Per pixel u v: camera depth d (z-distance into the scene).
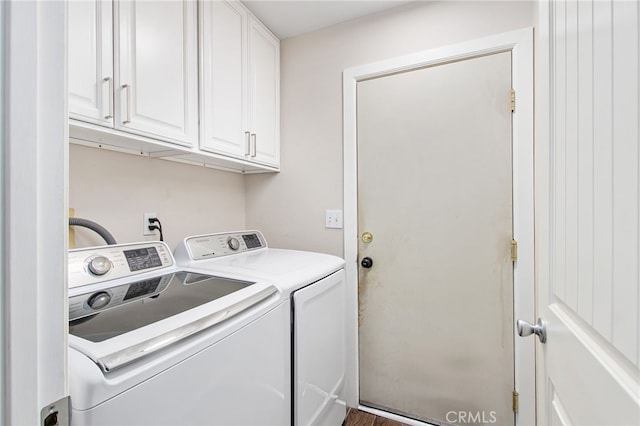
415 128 1.58
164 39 1.14
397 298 1.62
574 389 0.58
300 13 1.67
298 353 1.08
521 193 1.36
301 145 1.88
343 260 1.58
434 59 1.51
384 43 1.64
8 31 0.30
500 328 1.42
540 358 0.81
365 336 1.70
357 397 1.70
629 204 0.40
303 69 1.87
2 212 0.30
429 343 1.56
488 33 1.42
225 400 0.75
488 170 1.43
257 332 0.88
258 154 1.70
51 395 0.34
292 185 1.91
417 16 1.57
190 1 1.26
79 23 0.88
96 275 0.98
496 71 1.41
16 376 0.31
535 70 1.33
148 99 1.08
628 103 0.40
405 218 1.60
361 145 1.70
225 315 0.77
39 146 0.33
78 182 1.18
